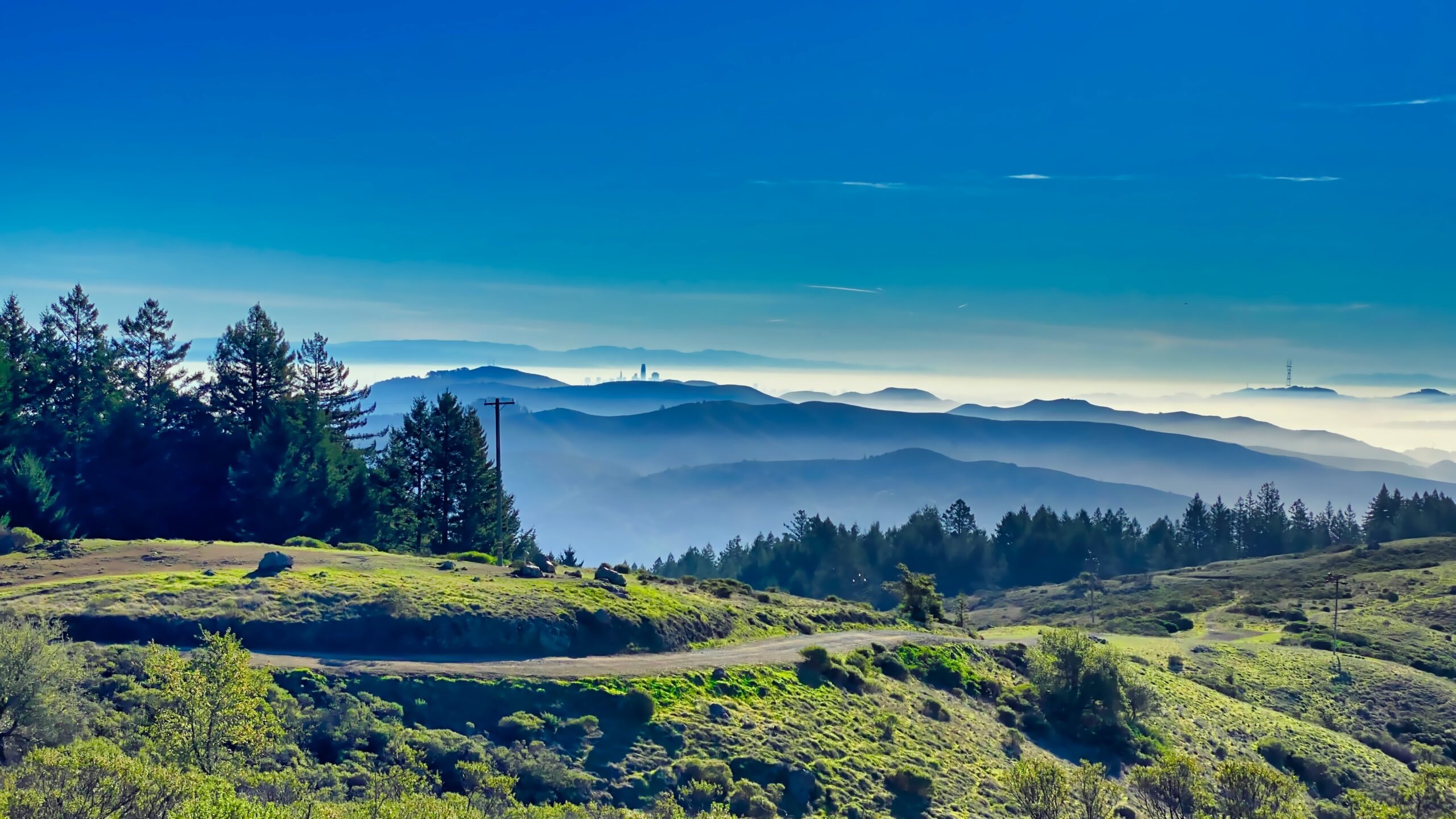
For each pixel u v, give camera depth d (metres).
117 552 66.19
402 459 106.56
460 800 31.11
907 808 42.91
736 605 74.38
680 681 49.31
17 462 84.56
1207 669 87.00
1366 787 61.59
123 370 106.00
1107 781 40.53
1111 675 63.25
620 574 77.38
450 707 43.09
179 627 47.62
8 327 98.62
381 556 72.12
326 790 32.09
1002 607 171.12
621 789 38.84
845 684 56.31
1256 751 63.94
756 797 39.44
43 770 23.92
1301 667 89.06
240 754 32.22
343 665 45.19
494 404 81.44
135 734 32.53
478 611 53.12
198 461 99.81
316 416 103.12
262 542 88.56
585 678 47.06
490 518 107.94
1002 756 53.03
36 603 48.31
